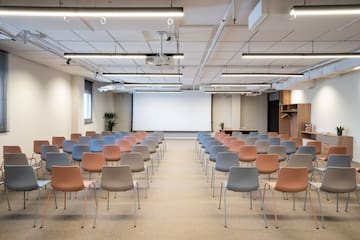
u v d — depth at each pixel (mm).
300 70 9875
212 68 9586
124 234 3453
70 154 7234
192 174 6867
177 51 7113
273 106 16688
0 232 3480
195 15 4527
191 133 16688
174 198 4918
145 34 5602
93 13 3465
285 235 3459
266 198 4938
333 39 5883
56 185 3770
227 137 8750
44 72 8750
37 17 4160
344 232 3547
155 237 3377
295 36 5656
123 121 16938
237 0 3955
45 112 8812
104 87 12273
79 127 11062
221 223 3830
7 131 6789
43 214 3963
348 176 3873
